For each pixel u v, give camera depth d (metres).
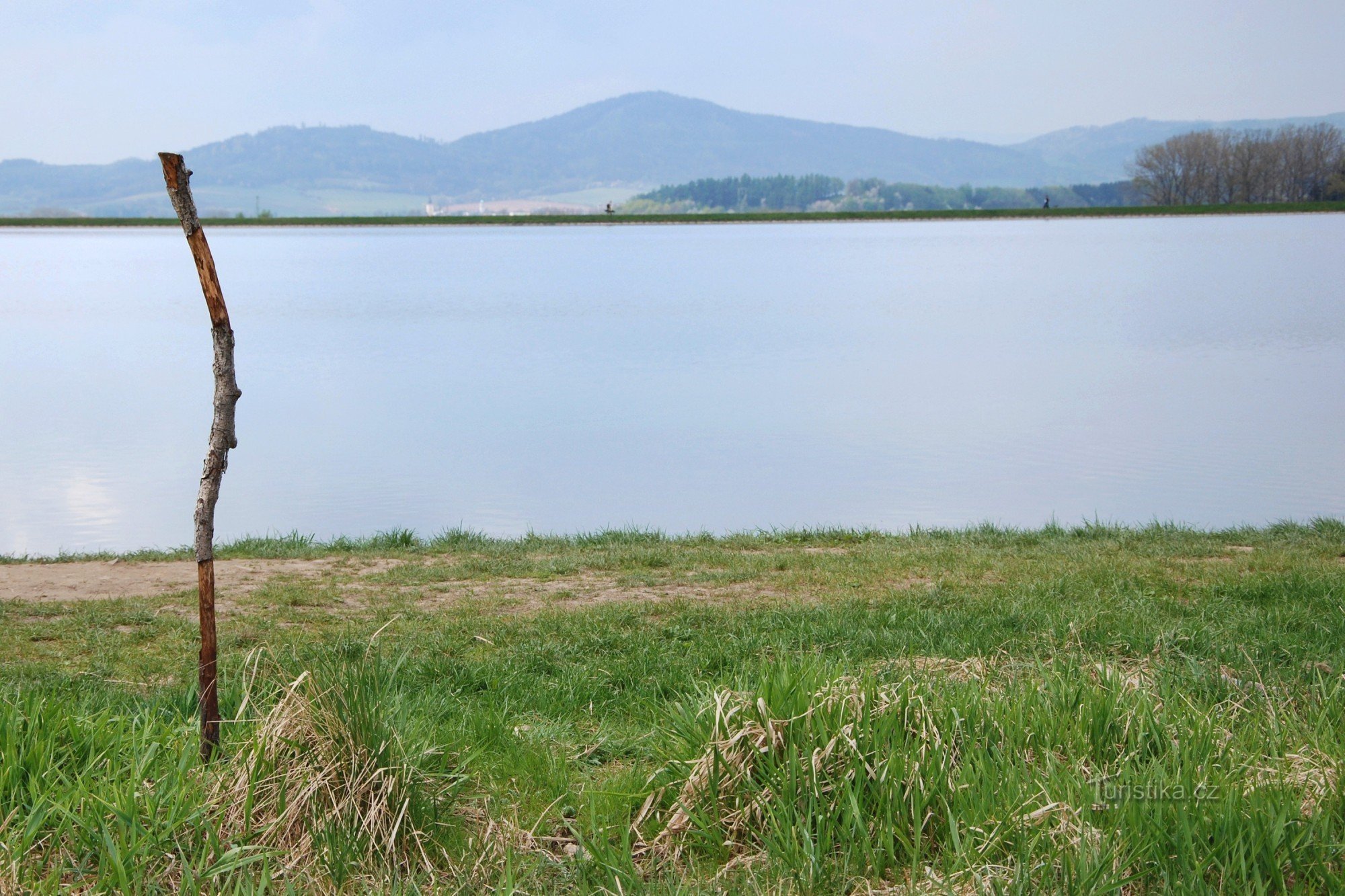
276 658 6.36
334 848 4.20
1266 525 14.05
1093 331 37.03
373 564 11.12
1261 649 7.34
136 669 7.30
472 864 4.27
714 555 11.41
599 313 43.97
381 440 21.12
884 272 62.25
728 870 4.26
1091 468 18.44
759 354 32.88
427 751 4.86
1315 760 4.74
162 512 15.88
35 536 14.48
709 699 5.30
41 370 29.91
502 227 147.88
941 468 18.61
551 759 5.32
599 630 8.37
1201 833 4.03
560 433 21.75
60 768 4.63
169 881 4.09
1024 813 4.27
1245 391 25.61
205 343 35.75
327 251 91.31
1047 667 6.34
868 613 8.70
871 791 4.42
